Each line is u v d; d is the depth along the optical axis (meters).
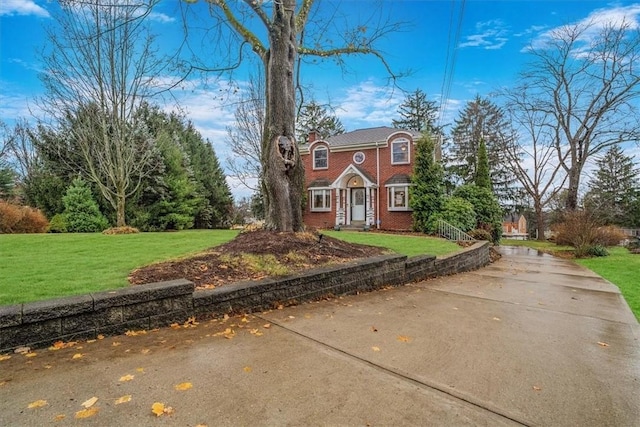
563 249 17.02
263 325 3.86
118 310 3.39
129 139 14.66
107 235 11.18
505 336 3.72
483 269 9.69
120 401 2.23
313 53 8.88
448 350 3.27
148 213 16.70
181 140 23.05
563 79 21.27
